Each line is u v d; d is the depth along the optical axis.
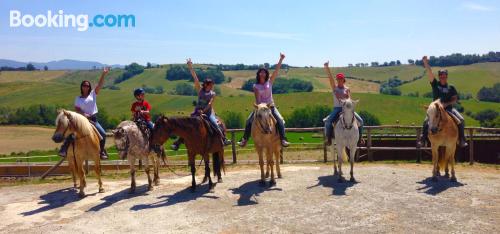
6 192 10.31
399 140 19.00
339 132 9.37
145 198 8.96
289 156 19.91
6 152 33.78
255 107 9.08
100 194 9.59
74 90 90.19
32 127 53.56
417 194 8.39
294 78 106.06
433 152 9.37
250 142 24.69
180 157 20.02
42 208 8.63
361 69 139.38
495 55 127.19
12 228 7.39
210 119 9.55
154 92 97.81
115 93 85.31
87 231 7.02
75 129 8.99
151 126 9.90
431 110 8.88
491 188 8.72
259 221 7.11
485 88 83.06
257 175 11.04
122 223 7.34
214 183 9.78
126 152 8.97
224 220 7.24
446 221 6.78
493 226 6.50
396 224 6.72
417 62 144.75
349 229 6.58
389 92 94.81
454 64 129.38
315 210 7.56
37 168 14.49
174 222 7.27
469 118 66.38
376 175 10.24
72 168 10.28
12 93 87.31
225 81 112.12
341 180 9.57
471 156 12.76
